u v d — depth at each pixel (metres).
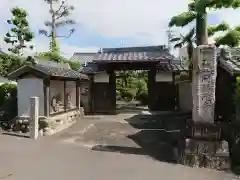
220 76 9.08
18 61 19.16
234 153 7.33
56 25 24.41
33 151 8.45
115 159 7.64
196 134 7.40
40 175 6.17
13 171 6.42
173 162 7.41
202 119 7.49
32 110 10.66
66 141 10.12
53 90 13.05
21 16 20.42
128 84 30.08
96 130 12.30
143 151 8.62
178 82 17.25
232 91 8.34
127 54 19.19
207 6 7.82
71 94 15.73
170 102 18.53
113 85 18.86
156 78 18.69
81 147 9.11
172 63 18.61
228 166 6.80
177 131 11.61
